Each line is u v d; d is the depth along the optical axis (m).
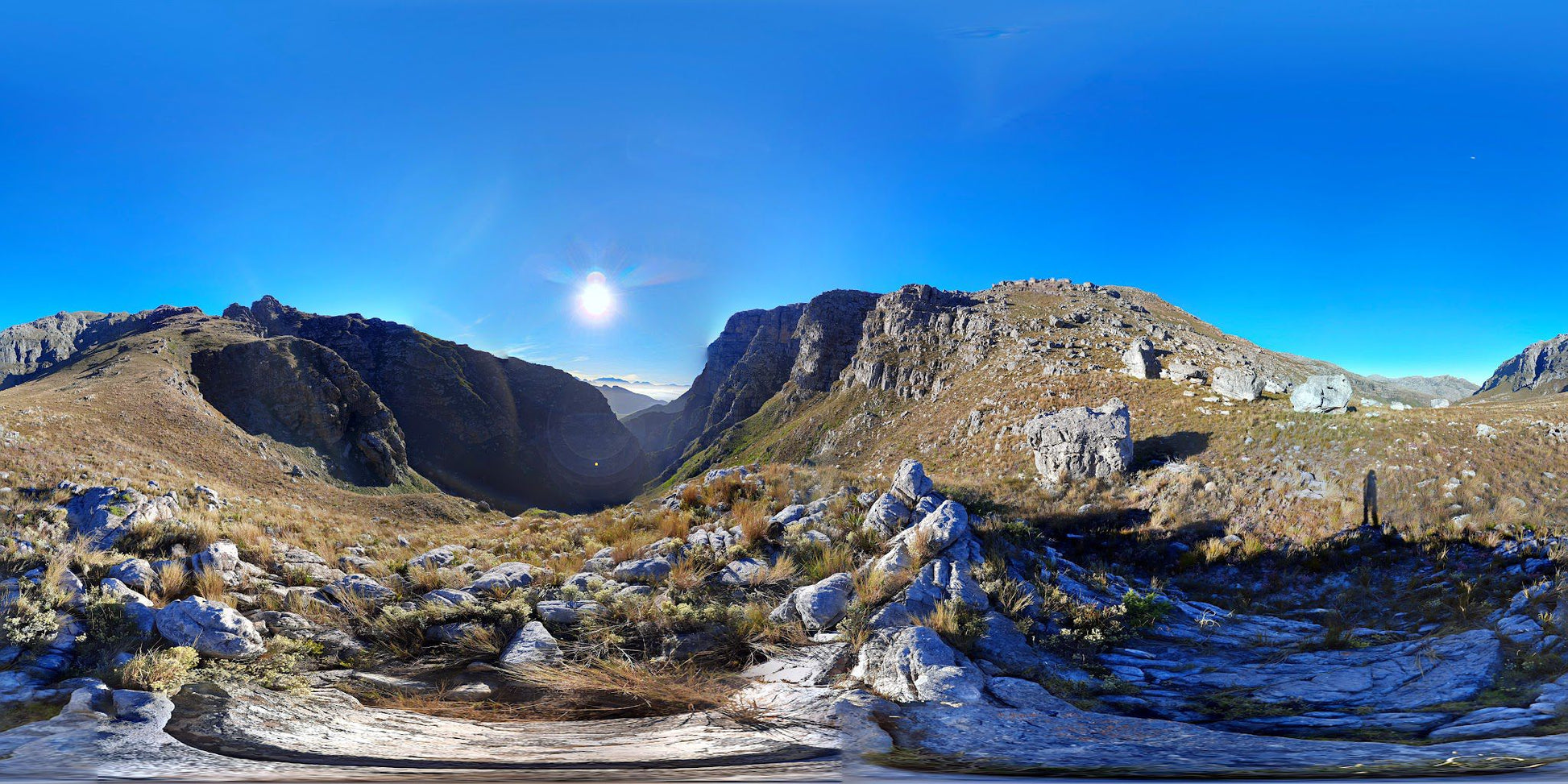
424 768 4.69
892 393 118.12
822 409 140.50
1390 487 20.83
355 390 156.12
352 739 5.42
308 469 132.88
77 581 8.28
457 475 192.25
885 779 4.20
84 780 4.32
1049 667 7.47
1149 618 9.29
